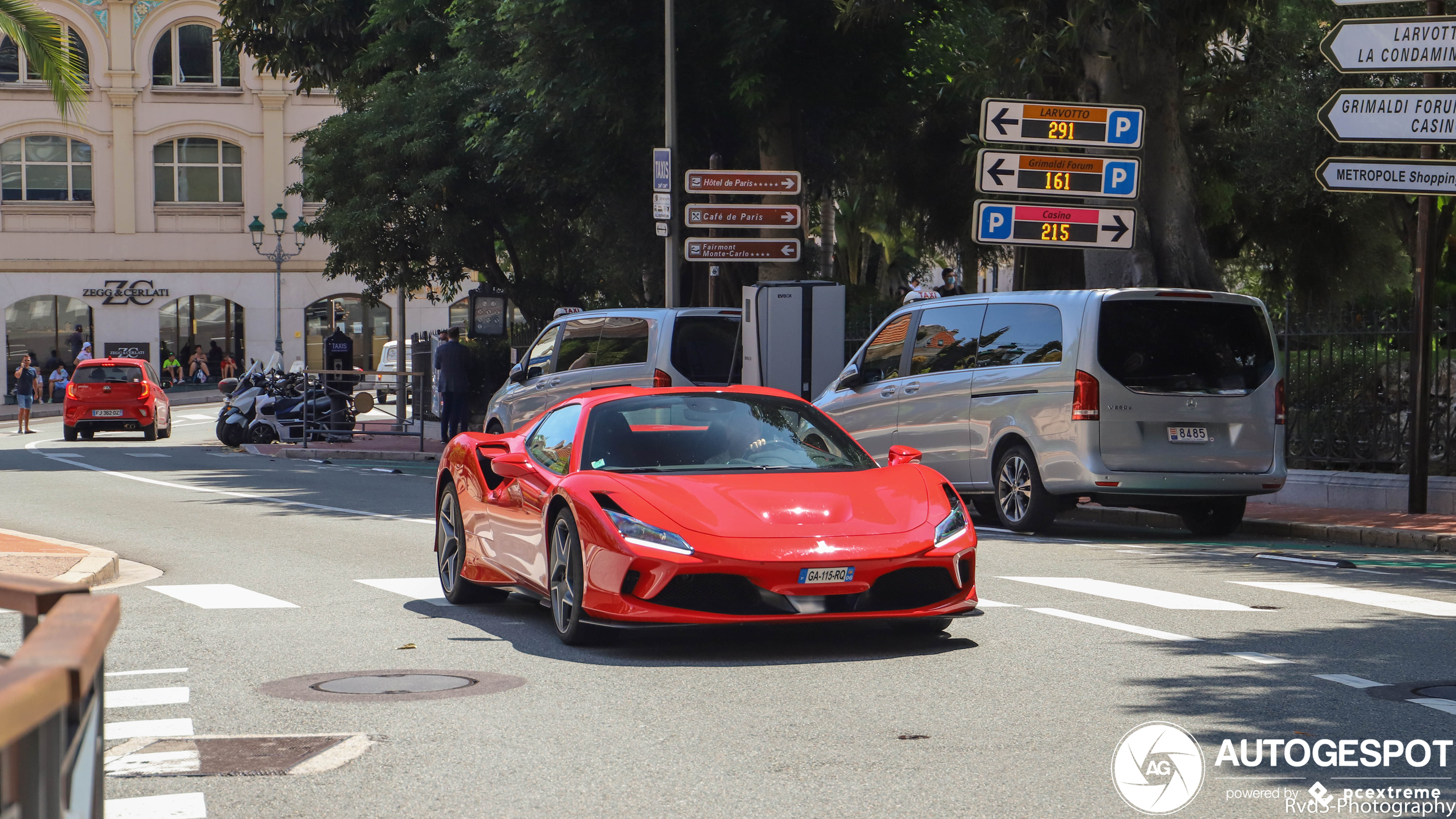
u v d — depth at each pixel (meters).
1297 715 6.80
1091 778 5.73
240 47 44.41
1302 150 24.42
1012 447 15.49
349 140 39.75
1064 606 10.20
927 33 31.28
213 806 5.50
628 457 9.37
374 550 14.41
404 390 37.25
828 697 7.34
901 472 9.38
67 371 69.69
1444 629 9.20
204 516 18.19
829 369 20.92
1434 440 17.66
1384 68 15.61
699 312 20.14
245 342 71.50
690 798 5.51
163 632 9.59
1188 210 20.91
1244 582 11.47
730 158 31.50
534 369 21.81
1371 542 14.90
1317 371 18.52
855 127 31.14
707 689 7.58
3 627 8.13
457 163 37.69
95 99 69.69
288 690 7.66
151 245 70.44
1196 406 14.76
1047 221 19.47
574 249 40.88
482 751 6.30
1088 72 21.06
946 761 6.03
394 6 39.62
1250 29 21.84
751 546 8.28
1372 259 29.61
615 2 27.77
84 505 19.80
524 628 9.70
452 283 40.91
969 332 16.28
